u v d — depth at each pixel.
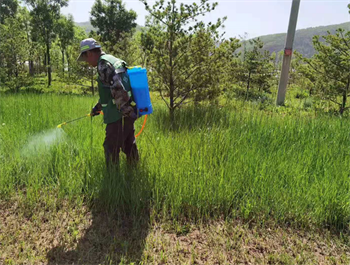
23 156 3.59
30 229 2.52
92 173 3.18
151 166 3.26
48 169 3.37
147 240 2.44
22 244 2.32
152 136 4.25
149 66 6.34
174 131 4.69
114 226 2.63
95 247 2.35
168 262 2.20
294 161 3.48
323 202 2.77
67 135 4.28
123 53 13.27
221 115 5.40
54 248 2.32
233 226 2.65
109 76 2.79
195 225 2.65
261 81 14.28
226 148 3.79
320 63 8.70
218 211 2.80
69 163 3.27
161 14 5.80
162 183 3.04
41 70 33.50
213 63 6.11
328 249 2.40
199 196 2.84
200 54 5.95
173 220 2.68
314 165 3.50
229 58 6.23
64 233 2.49
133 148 3.38
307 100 10.41
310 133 4.57
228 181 3.06
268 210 2.75
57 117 5.38
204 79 6.04
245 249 2.36
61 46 28.38
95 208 2.87
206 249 2.35
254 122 5.02
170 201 2.88
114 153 3.23
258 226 2.65
